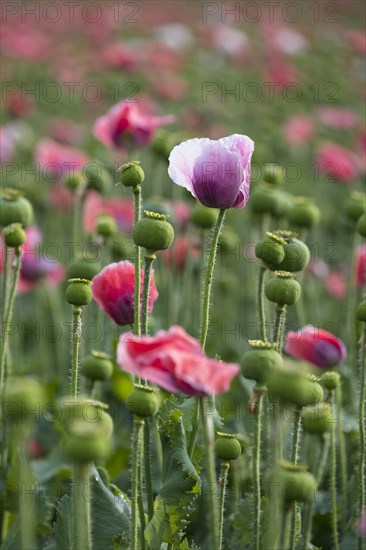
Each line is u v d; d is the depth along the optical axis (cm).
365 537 339
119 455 362
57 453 366
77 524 306
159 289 411
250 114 852
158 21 1131
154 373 295
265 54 1021
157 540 321
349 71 991
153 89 866
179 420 322
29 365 451
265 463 354
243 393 396
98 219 378
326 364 338
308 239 454
